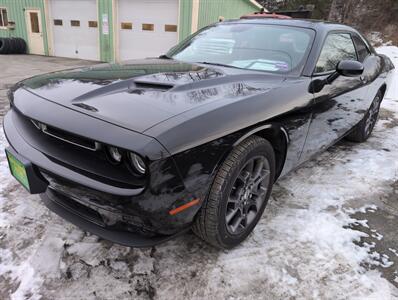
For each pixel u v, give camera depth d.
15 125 1.96
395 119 5.40
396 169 3.32
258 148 1.85
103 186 1.44
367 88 3.32
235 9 14.20
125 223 1.54
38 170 1.70
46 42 13.39
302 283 1.77
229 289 1.71
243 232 1.99
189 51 2.90
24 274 1.71
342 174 3.14
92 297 1.61
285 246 2.04
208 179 1.58
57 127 1.50
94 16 12.10
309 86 2.27
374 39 19.69
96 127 1.42
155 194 1.39
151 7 11.19
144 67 2.32
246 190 1.95
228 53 2.70
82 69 2.29
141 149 1.31
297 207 2.49
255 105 1.80
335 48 2.84
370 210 2.53
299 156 2.42
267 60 2.52
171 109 1.54
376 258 2.00
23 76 8.02
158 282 1.72
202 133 1.49
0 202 2.29
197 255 1.93
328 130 2.71
